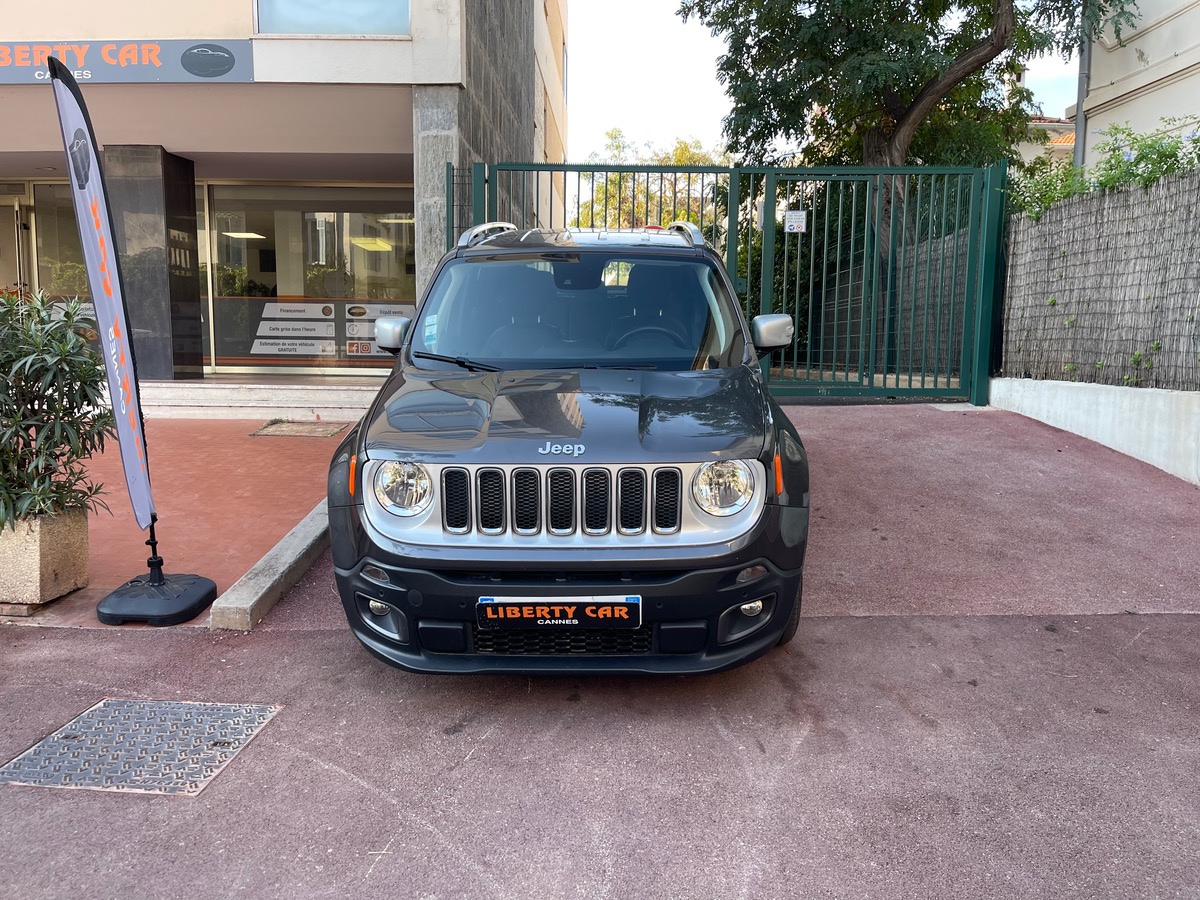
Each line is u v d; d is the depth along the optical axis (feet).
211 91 29.71
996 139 58.90
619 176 30.60
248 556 18.08
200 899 8.21
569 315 14.92
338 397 32.65
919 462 24.23
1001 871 8.55
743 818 9.45
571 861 8.75
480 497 10.80
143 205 34.91
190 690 12.51
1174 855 8.78
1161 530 19.17
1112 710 11.85
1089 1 42.91
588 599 10.61
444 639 11.03
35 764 10.53
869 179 31.07
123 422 14.61
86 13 28.48
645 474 10.77
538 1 53.21
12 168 39.17
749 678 12.86
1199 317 22.29
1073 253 27.63
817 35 50.37
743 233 36.83
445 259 16.47
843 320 38.50
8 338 14.42
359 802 9.77
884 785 10.07
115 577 16.90
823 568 17.33
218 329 41.42
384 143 34.35
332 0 28.81
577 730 11.37
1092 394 25.75
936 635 14.39
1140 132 43.39
